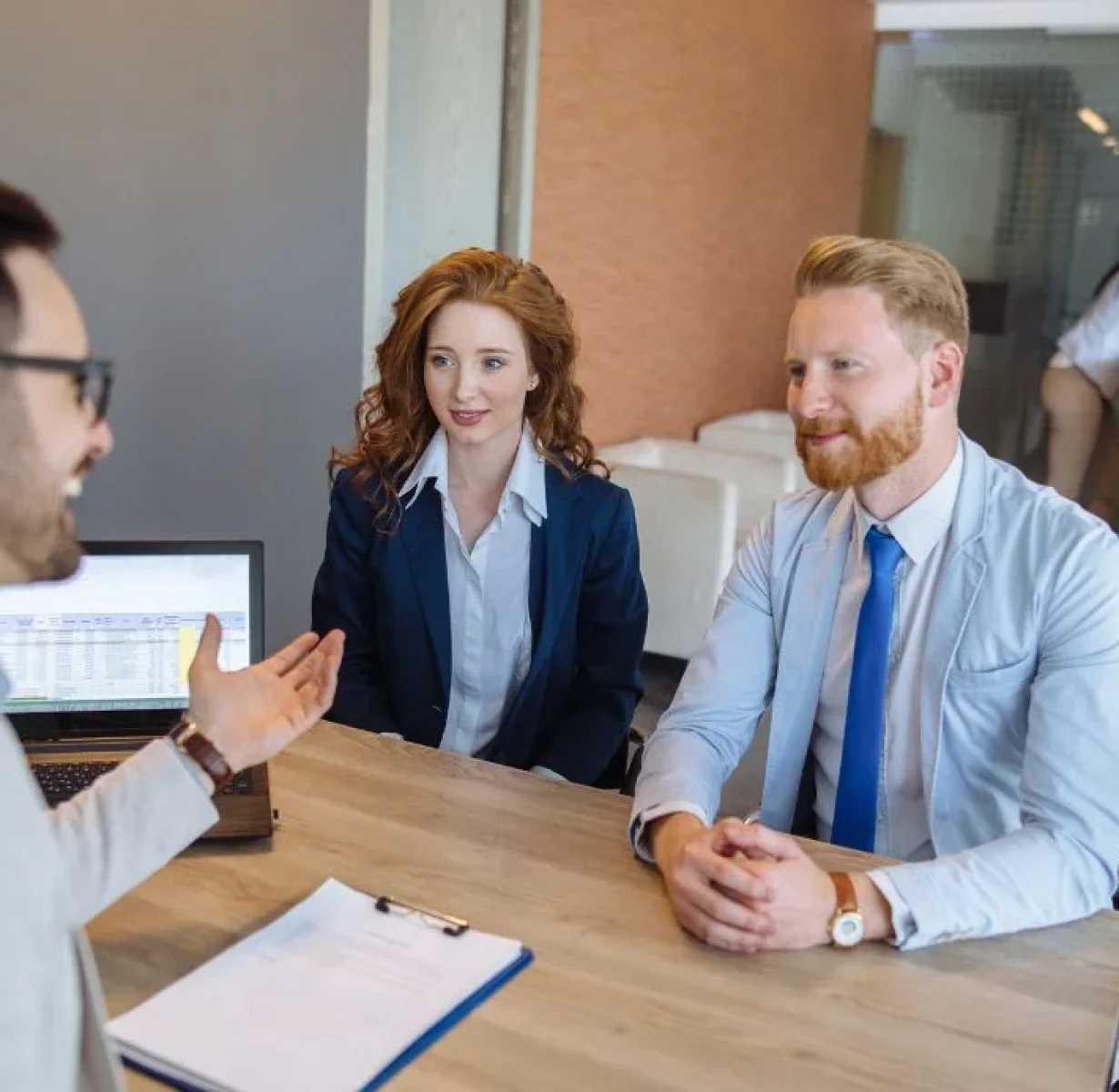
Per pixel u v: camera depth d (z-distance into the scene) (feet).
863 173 25.17
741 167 19.74
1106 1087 3.40
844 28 22.97
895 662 5.31
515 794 5.20
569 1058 3.41
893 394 4.96
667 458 16.35
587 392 16.05
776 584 5.73
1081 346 18.44
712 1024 3.61
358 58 9.36
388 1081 3.27
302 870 4.46
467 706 6.86
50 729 5.24
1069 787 4.56
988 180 24.43
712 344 19.72
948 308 4.99
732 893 4.06
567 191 14.90
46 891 2.44
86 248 10.23
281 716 3.86
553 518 6.60
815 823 5.75
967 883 4.17
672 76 17.04
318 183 9.67
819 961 3.99
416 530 6.63
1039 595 4.96
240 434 10.31
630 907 4.29
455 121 11.08
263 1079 3.24
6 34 9.96
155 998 3.60
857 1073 3.40
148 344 10.27
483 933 4.04
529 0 11.46
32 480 2.64
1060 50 23.45
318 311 9.89
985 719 5.13
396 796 5.13
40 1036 2.40
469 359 6.28
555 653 6.72
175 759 3.67
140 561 5.32
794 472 16.83
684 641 13.30
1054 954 4.10
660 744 5.37
